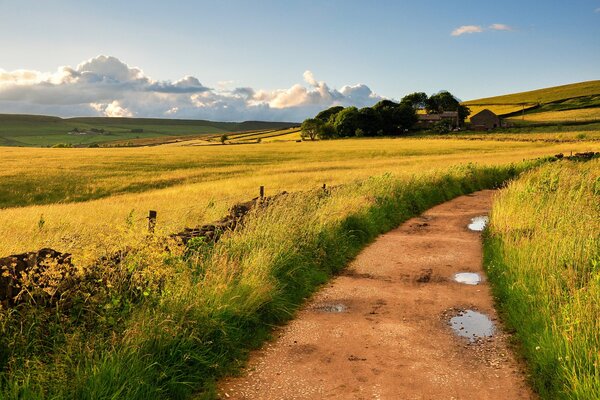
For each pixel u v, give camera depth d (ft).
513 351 20.38
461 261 36.11
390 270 33.88
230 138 561.43
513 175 97.14
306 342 21.85
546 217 35.70
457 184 79.51
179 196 93.35
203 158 197.57
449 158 168.55
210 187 107.96
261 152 236.63
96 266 19.39
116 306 18.49
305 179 117.50
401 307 26.45
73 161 177.58
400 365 19.45
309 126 435.94
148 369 16.40
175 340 18.21
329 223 38.40
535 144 235.20
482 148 227.81
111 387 15.07
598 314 18.44
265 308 24.08
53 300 17.65
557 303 21.31
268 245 29.76
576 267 24.41
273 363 19.71
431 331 22.99
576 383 15.28
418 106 582.76
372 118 426.10
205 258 26.48
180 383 16.71
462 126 444.55
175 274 21.16
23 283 16.58
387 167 140.46
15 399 13.71
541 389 16.90
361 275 32.76
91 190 116.88
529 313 22.40
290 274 28.58
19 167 152.35
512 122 447.83
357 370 19.06
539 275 25.31
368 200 51.06
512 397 16.81
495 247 36.04
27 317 16.21
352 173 123.13
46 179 127.44
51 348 16.19
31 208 79.20
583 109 505.25
